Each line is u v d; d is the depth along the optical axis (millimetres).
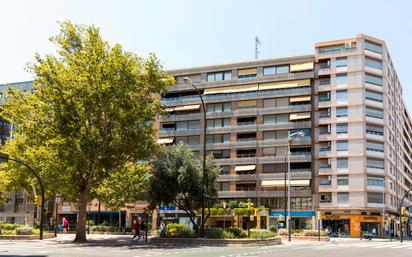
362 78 67125
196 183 35844
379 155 66875
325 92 69000
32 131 34344
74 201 44250
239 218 66125
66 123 33000
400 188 84875
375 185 65938
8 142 48000
